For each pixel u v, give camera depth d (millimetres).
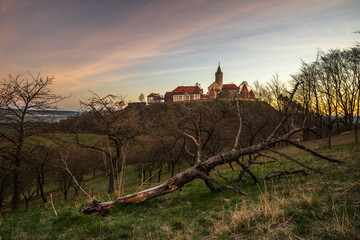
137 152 32938
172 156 29734
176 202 6414
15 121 13578
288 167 9828
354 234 2564
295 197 4742
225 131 26750
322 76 37406
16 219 6504
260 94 51844
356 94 36812
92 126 15492
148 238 3906
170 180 6457
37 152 14656
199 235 3695
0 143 13891
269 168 10633
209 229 3918
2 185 20297
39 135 14398
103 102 14734
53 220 5633
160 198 6992
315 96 34406
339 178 5867
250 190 6586
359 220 2996
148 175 42094
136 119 16281
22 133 13625
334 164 8219
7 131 13969
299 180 6629
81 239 4215
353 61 33875
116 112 15695
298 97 38656
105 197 8766
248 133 25281
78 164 28594
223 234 3473
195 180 9883
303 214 3578
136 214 5621
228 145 29172
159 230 4230
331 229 2869
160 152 31562
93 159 30344
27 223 5773
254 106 32312
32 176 22984
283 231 3129
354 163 7500
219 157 6836
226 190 7027
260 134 30672
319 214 3492
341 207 3549
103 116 14891
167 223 4617
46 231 4984
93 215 5734
